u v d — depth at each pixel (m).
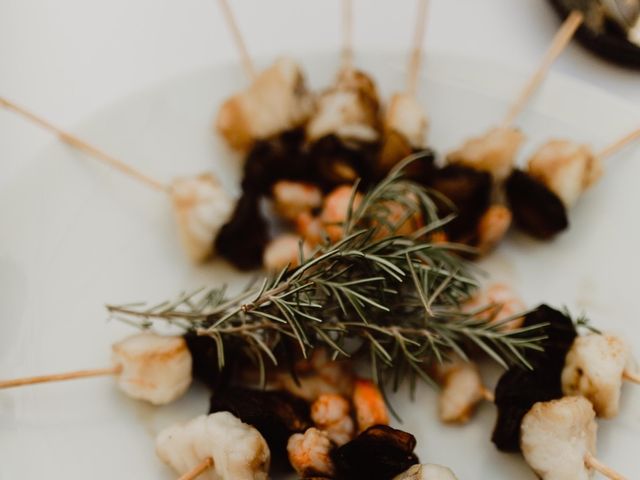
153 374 0.29
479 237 0.32
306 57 0.35
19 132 0.36
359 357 0.30
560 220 0.32
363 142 0.32
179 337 0.30
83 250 0.32
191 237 0.32
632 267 0.32
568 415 0.28
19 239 0.32
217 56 0.38
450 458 0.29
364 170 0.32
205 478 0.28
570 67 0.37
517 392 0.29
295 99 0.33
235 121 0.33
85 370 0.30
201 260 0.32
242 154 0.34
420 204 0.31
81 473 0.29
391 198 0.30
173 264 0.33
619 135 0.33
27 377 0.30
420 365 0.30
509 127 0.33
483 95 0.35
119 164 0.33
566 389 0.29
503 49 0.38
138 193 0.33
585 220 0.33
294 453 0.28
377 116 0.34
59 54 0.38
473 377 0.30
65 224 0.32
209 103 0.35
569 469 0.27
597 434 0.29
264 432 0.28
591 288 0.32
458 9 0.39
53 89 0.37
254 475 0.27
